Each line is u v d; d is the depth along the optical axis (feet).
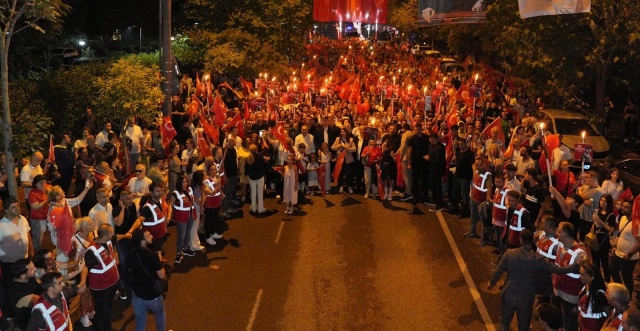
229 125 57.11
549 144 49.62
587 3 43.70
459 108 75.56
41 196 37.60
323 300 35.42
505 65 94.63
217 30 85.97
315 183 56.34
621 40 60.75
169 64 49.29
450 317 33.50
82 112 64.75
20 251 32.35
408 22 160.25
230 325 32.37
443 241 45.32
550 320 24.20
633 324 21.56
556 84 66.13
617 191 40.06
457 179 50.96
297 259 41.65
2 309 30.73
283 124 54.54
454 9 51.11
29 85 60.08
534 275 28.55
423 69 114.01
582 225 39.58
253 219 50.16
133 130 55.26
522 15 44.57
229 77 91.25
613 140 82.89
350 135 57.67
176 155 47.62
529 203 38.75
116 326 32.27
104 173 40.06
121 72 55.62
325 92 72.69
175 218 40.29
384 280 38.32
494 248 43.91
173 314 33.50
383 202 55.21
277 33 88.74
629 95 94.48
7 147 37.86
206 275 38.88
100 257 29.50
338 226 48.52
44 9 37.29
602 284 26.05
